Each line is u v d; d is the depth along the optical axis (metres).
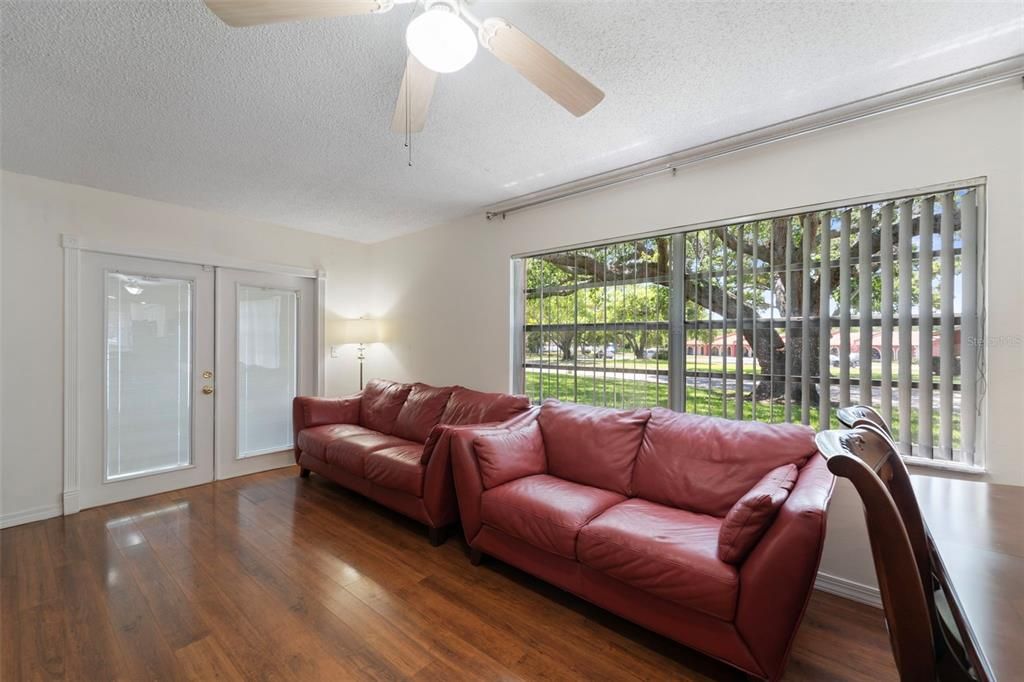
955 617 0.74
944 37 1.52
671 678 1.53
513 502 2.09
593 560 1.76
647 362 2.71
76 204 2.96
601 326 2.92
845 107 1.97
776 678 1.38
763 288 2.30
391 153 2.48
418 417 3.39
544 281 3.26
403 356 4.33
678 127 2.17
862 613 1.88
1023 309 1.68
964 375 1.81
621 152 2.46
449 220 3.86
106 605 1.91
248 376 3.86
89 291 3.04
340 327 4.36
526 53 1.28
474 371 3.68
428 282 4.08
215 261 3.61
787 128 2.15
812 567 1.33
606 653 1.65
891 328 1.97
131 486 3.21
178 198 3.24
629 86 1.83
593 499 2.09
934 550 0.98
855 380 2.05
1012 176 1.70
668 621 1.59
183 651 1.64
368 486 2.99
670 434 2.24
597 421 2.50
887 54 1.62
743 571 1.44
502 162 2.60
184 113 2.03
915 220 1.91
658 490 2.14
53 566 2.24
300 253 4.17
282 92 1.86
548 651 1.66
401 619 1.84
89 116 2.05
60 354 2.89
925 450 1.89
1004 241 1.71
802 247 2.18
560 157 2.53
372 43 1.55
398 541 2.58
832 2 1.37
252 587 2.07
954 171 1.80
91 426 3.04
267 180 2.89
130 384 3.22
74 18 1.40
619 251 2.84
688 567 1.51
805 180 2.15
